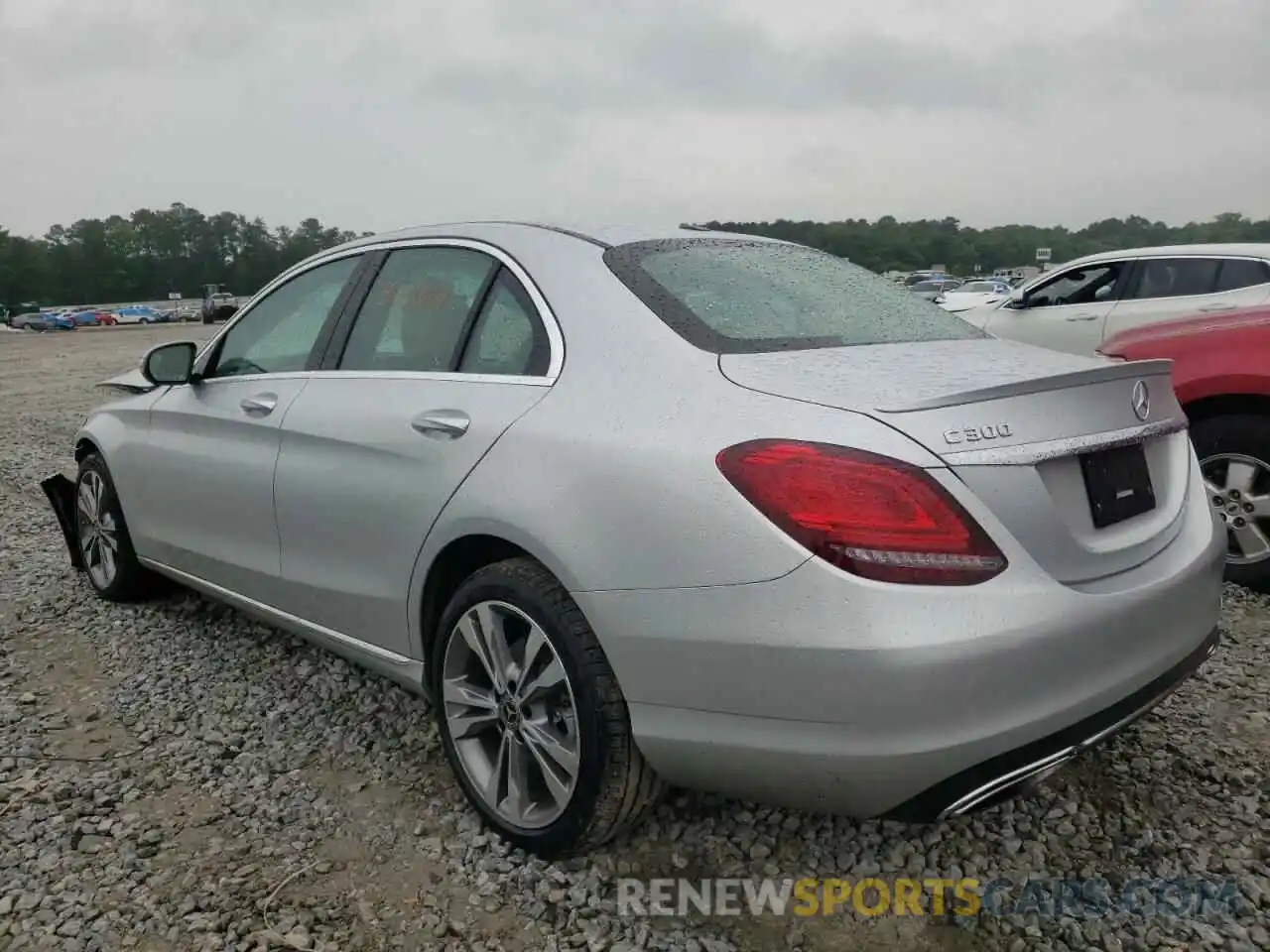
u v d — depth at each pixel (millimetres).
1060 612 2131
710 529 2184
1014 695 2078
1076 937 2357
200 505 3881
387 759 3266
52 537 6145
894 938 2383
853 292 3115
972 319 9141
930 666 2008
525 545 2498
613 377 2520
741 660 2152
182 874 2656
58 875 2654
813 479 2104
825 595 2061
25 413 13273
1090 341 8195
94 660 4133
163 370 3959
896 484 2068
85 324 79750
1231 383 4375
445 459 2764
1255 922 2393
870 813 2182
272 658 4109
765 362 2424
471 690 2812
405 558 2914
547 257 2918
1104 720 2244
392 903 2533
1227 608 4324
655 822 2830
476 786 2807
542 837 2615
